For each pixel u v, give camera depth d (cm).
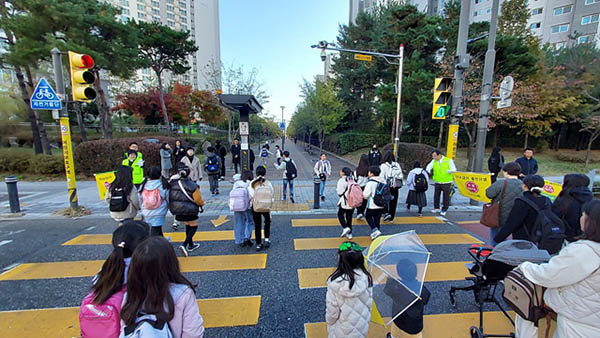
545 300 187
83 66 636
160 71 2334
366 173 631
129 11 7531
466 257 491
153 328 155
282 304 358
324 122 2498
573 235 335
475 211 783
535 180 314
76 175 1316
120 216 480
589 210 170
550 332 195
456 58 798
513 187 388
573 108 1805
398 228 641
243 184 520
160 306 161
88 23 1459
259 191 489
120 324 176
